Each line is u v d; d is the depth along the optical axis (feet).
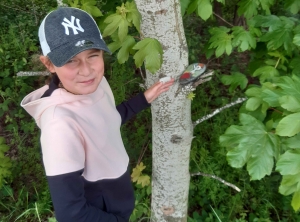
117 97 11.61
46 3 17.02
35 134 11.69
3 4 17.57
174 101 5.85
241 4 7.18
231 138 5.31
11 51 14.23
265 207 9.59
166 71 5.49
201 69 5.52
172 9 4.87
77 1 6.16
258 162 5.03
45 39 4.09
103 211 4.62
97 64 4.23
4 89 13.33
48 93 4.42
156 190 7.38
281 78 5.23
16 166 10.87
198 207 10.12
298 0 6.96
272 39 6.68
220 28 7.43
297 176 4.61
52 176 3.86
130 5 4.79
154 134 6.58
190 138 6.58
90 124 4.42
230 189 9.95
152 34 5.06
